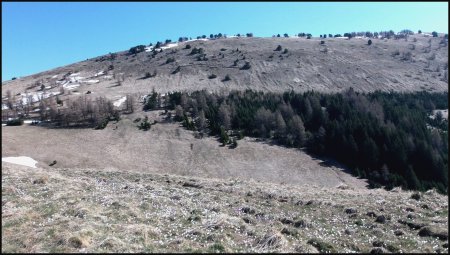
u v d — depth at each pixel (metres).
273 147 80.25
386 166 67.75
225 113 90.62
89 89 142.50
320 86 153.75
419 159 70.56
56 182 26.22
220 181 35.19
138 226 15.71
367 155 72.19
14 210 17.62
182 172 65.50
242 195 27.14
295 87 151.12
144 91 137.38
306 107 99.12
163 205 21.17
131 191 25.41
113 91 137.50
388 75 170.25
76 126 91.69
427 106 119.88
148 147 77.94
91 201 20.48
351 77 165.75
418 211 20.55
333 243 15.35
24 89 155.88
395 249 14.72
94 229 15.13
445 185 63.91
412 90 152.12
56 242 13.77
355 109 97.69
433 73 177.00
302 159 74.69
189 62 183.75
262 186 32.66
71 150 74.31
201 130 88.31
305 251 13.89
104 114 96.44
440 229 16.48
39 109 110.38
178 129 88.75
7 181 25.30
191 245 14.12
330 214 20.94
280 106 98.81
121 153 74.19
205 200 23.55
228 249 13.64
